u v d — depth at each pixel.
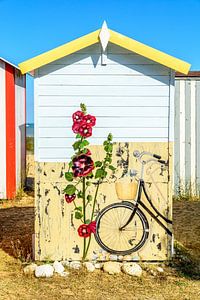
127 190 6.37
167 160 6.36
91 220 6.38
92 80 6.32
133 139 6.35
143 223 6.41
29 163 17.38
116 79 6.32
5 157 12.38
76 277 6.03
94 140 6.34
